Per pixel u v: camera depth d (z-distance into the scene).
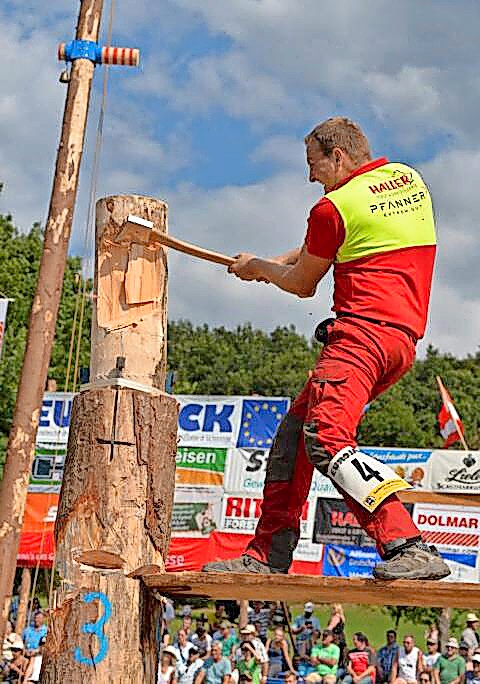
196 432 18.08
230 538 17.67
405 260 4.52
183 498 17.95
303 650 16.50
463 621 25.36
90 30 6.63
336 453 4.29
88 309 36.34
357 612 35.88
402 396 59.31
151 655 4.96
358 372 4.37
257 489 17.69
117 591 4.88
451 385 61.91
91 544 4.97
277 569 4.76
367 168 4.63
